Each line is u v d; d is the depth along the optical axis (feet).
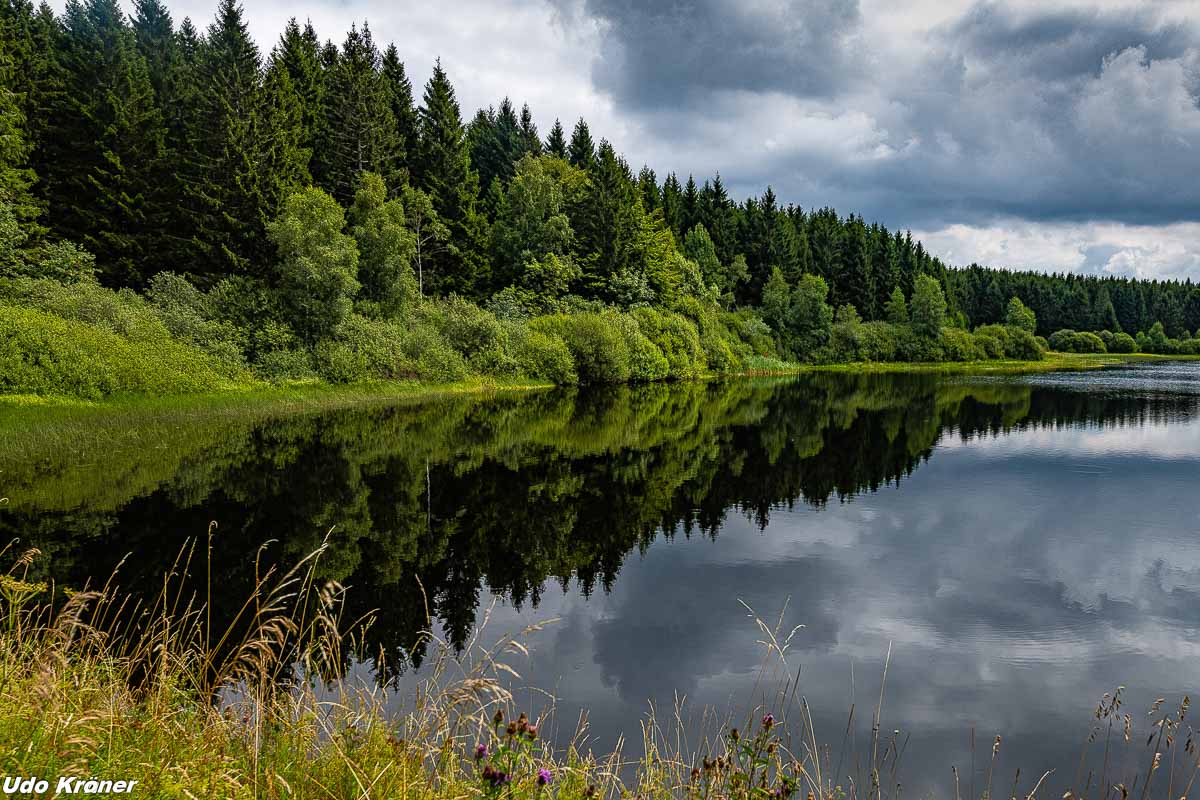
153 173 139.23
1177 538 38.86
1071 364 296.30
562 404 113.39
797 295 274.98
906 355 286.66
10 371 73.46
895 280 332.60
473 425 84.12
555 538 37.83
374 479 51.62
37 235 115.24
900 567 33.58
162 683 13.20
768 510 44.83
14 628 15.66
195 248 131.44
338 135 169.99
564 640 24.58
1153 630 26.32
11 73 122.21
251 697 12.47
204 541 34.99
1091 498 48.88
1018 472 58.44
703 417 98.43
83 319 92.27
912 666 23.04
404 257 147.23
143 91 142.10
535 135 296.92
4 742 9.02
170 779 8.84
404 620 25.73
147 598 26.43
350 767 10.03
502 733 16.84
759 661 23.15
